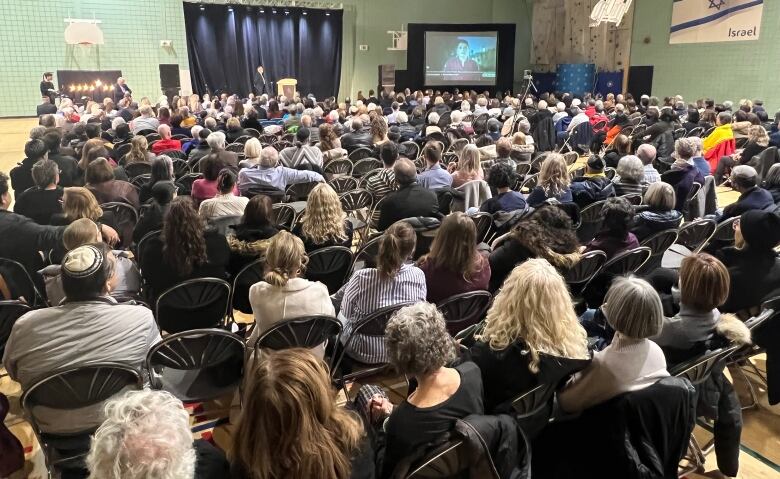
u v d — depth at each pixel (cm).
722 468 260
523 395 211
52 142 613
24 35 1497
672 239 398
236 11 1720
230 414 322
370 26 1917
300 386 143
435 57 1886
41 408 220
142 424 130
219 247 337
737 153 862
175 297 313
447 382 190
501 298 225
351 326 300
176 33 1655
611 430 204
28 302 357
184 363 259
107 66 1594
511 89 1933
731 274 325
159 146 767
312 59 1845
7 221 362
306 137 688
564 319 216
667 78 1559
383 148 597
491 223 452
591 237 491
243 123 999
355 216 641
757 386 350
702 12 1437
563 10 1894
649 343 213
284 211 479
